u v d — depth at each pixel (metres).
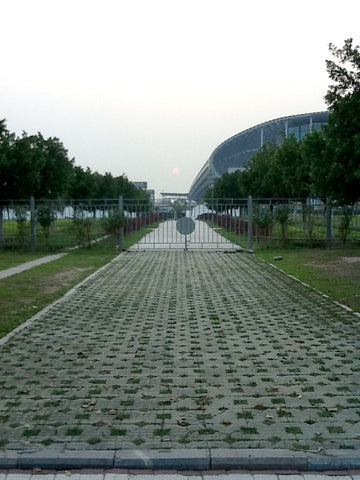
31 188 20.70
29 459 3.44
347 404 4.32
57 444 3.64
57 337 6.48
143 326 7.08
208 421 3.99
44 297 9.03
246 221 22.16
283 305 8.47
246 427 3.88
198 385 4.79
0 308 8.07
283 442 3.64
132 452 3.52
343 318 7.41
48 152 24.47
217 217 29.41
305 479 3.29
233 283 10.90
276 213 18.44
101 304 8.63
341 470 3.38
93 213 18.72
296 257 15.59
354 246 18.28
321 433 3.78
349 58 13.20
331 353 5.76
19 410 4.23
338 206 18.02
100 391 4.64
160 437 3.73
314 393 4.57
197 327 7.02
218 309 8.23
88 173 33.81
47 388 4.73
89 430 3.85
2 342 6.19
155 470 3.40
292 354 5.74
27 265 14.02
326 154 14.54
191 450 3.53
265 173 28.11
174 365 5.38
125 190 46.12
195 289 10.17
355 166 13.55
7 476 3.34
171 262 14.96
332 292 9.35
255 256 16.48
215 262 14.93
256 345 6.11
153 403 4.36
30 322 7.24
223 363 5.44
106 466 3.42
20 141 20.50
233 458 3.43
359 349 5.91
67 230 18.56
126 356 5.69
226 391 4.63
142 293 9.72
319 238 18.36
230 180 45.53
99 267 13.68
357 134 12.70
